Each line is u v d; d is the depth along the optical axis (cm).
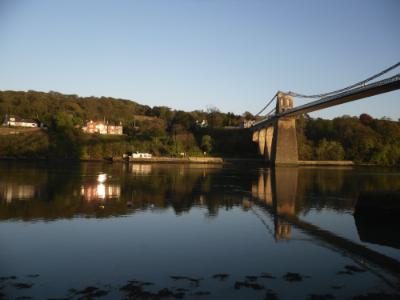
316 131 12625
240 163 10281
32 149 9800
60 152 9994
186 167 8169
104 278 1310
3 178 4328
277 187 4288
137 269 1406
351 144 11438
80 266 1428
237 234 1975
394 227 2231
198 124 13862
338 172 7225
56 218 2242
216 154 11412
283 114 9212
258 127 11394
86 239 1802
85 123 13600
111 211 2503
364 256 1636
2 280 1275
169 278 1323
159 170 6819
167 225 2141
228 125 15875
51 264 1445
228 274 1374
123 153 10675
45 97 15362
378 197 2464
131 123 14512
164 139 11762
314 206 2962
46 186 3672
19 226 2022
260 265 1484
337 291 1244
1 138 10056
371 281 1341
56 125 11400
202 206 2822
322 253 1667
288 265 1493
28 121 12681
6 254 1554
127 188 3747
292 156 9475
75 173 5459
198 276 1348
